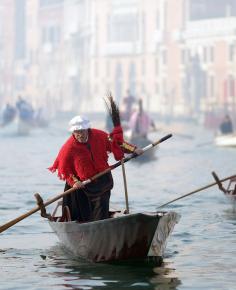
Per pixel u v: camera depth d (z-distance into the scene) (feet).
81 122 91.91
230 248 97.04
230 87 650.84
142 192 161.79
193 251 95.35
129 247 88.17
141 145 269.85
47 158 275.59
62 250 97.30
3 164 246.27
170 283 79.92
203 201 142.51
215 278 81.76
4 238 105.91
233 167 230.68
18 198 151.74
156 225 86.79
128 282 80.43
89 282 80.74
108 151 94.79
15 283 80.84
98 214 93.61
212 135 470.39
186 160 262.26
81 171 92.68
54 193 160.76
